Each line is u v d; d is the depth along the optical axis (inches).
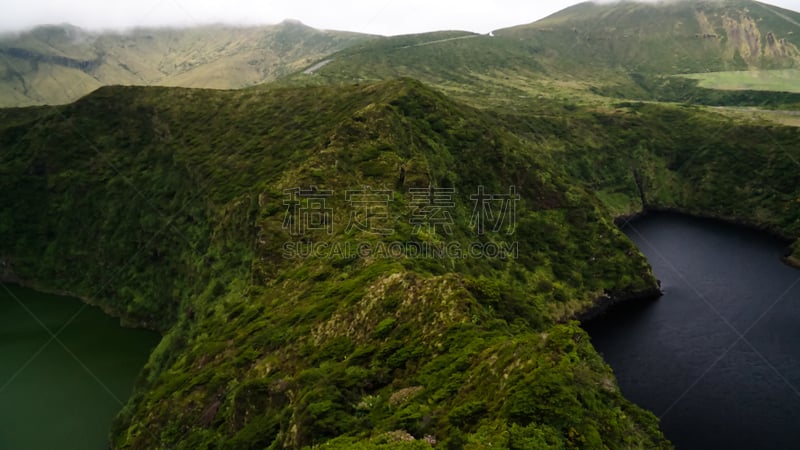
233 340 2230.6
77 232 4798.2
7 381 3154.5
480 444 877.2
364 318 1768.0
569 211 4094.5
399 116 3959.2
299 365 1712.6
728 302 3641.7
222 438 1649.9
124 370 3250.5
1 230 4965.6
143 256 4229.8
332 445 1041.5
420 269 2271.2
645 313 3540.8
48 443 2581.2
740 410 2411.4
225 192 3873.0
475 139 4188.0
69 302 4333.2
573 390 994.7
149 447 1898.4
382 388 1358.3
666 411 2429.9
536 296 3368.6
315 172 3238.2
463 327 1469.0
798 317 3339.1
